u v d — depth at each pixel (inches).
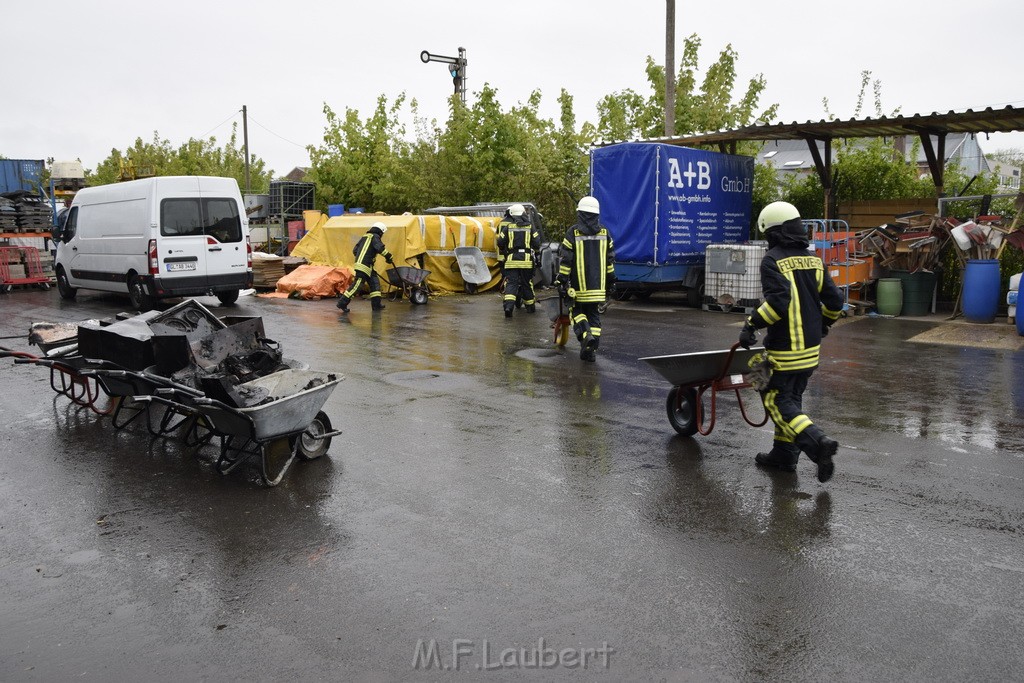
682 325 520.4
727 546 178.2
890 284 549.0
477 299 693.3
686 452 247.6
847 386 337.4
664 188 591.8
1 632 145.2
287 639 141.5
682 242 612.1
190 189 607.5
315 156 1196.5
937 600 153.3
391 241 701.9
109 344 262.2
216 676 130.6
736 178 664.4
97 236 658.8
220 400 217.9
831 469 206.2
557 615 148.5
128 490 218.5
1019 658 133.6
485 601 153.9
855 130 606.5
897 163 715.4
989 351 418.0
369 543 181.5
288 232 1085.8
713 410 247.8
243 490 217.5
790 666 131.8
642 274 612.1
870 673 129.6
